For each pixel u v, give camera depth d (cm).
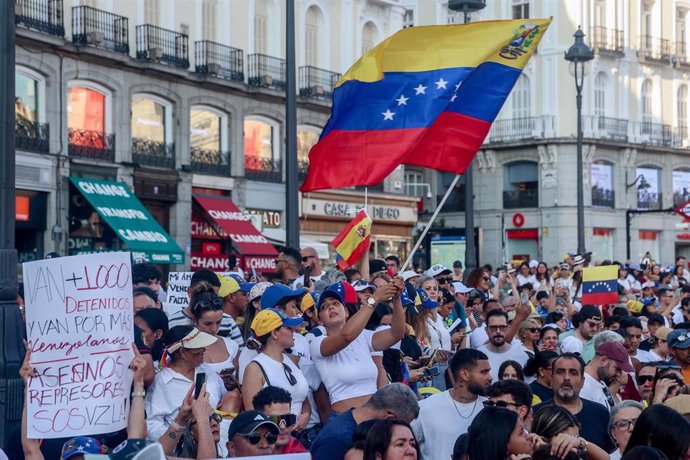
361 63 1756
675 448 946
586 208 7194
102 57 4269
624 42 7600
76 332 997
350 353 1295
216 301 1323
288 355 1320
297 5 5409
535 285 3466
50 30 4053
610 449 1250
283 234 5241
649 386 1540
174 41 4650
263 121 5238
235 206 5000
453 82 1719
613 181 7488
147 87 4547
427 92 1727
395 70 1747
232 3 5009
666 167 7856
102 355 995
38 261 1005
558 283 3028
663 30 7962
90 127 4316
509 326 1664
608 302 2520
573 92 7225
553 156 7156
